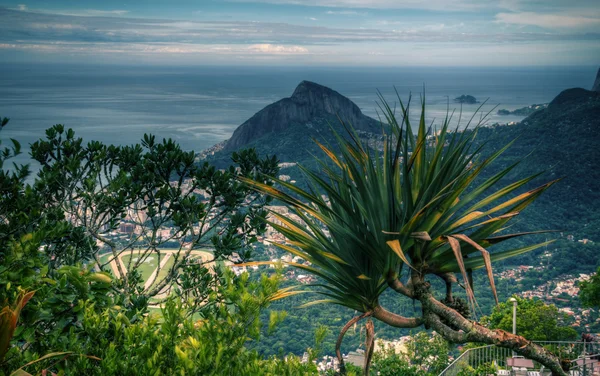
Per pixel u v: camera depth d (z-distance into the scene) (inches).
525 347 118.3
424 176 124.7
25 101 4992.6
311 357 97.9
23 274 118.5
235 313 96.3
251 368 89.6
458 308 125.0
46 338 106.4
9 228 174.2
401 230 114.0
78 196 239.9
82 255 233.8
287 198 123.7
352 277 127.6
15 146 201.3
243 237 246.7
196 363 85.1
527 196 114.0
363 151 127.0
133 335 94.3
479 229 121.3
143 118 6353.3
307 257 129.8
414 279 123.6
